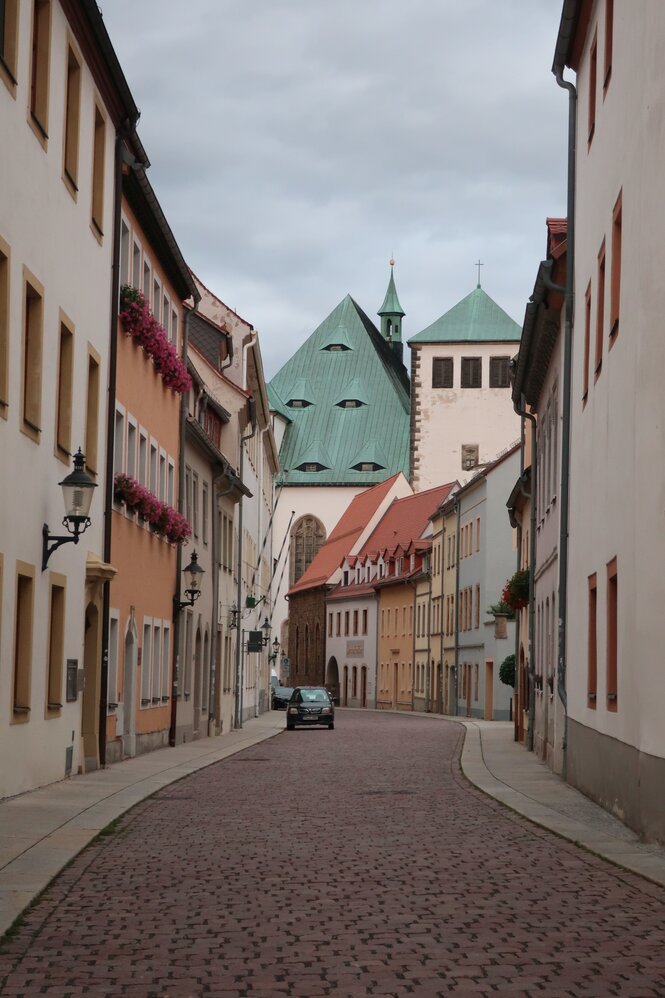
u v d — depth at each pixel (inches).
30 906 452.8
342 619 4667.8
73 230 932.0
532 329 1285.7
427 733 2106.3
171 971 355.9
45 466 855.1
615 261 806.5
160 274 1379.2
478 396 4945.9
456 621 3292.3
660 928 414.6
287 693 3614.7
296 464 5565.9
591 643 911.7
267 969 358.0
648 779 641.0
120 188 1089.4
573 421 1044.5
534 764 1290.6
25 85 781.3
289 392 5723.4
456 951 380.2
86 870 539.2
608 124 838.5
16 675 823.1
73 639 971.3
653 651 645.3
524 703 1770.4
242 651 2421.3
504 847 623.5
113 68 1005.2
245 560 2524.6
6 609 760.3
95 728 1080.2
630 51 738.2
